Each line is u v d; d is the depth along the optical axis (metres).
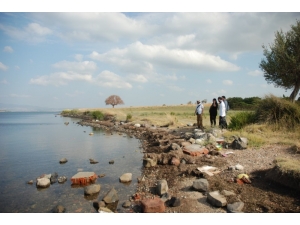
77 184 7.44
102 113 40.09
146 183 7.16
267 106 13.23
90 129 25.84
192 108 79.75
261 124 12.52
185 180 6.93
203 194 5.84
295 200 5.11
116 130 23.42
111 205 5.66
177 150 9.69
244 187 5.95
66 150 13.29
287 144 9.36
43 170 9.23
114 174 8.38
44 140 17.42
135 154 11.68
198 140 11.27
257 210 4.82
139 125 23.56
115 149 13.21
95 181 7.65
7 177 8.34
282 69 14.68
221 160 8.34
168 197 5.70
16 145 15.26
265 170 6.84
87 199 6.18
